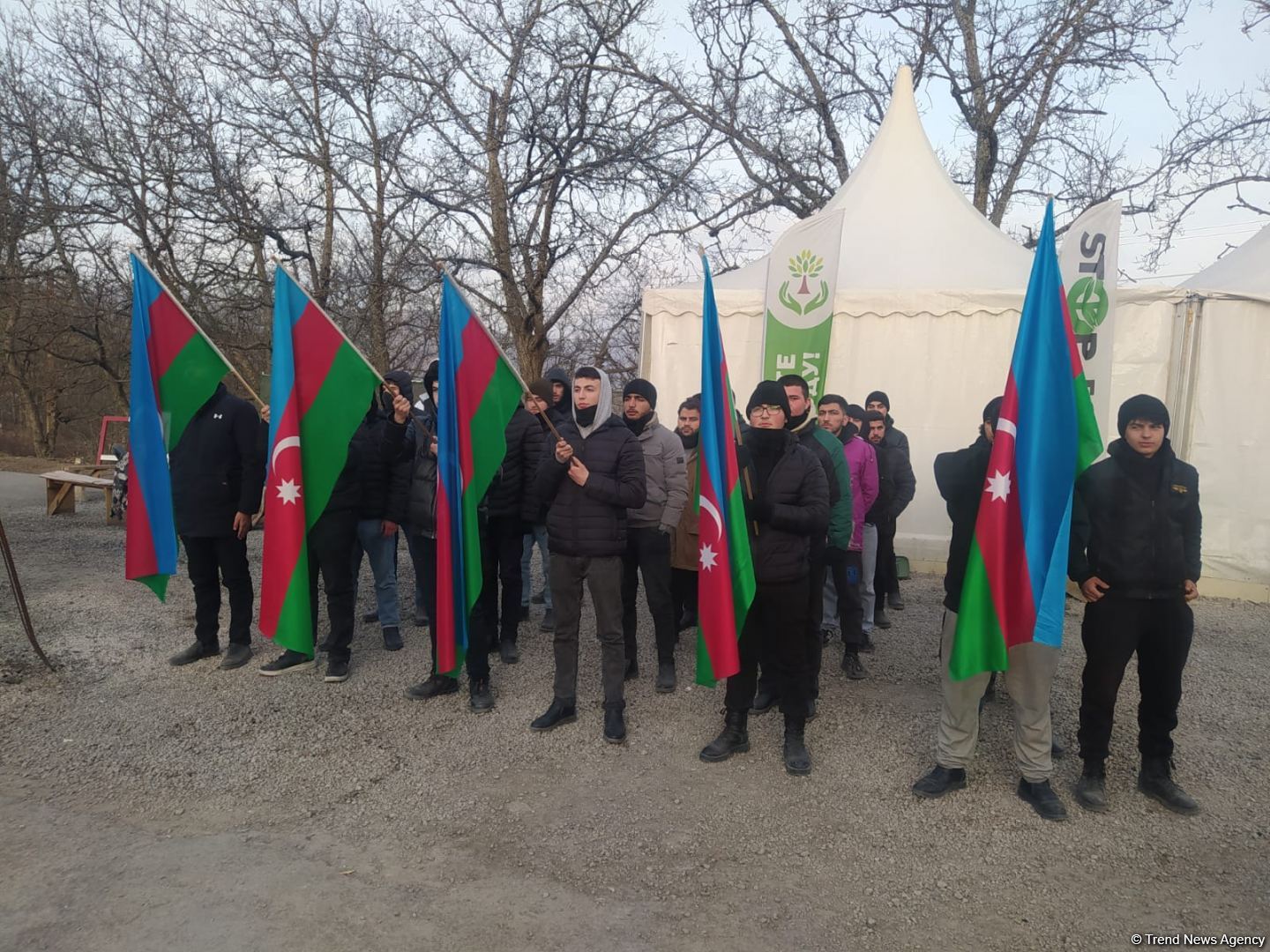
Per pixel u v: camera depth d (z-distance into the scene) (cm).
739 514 400
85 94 1459
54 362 2383
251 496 527
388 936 287
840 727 470
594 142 1446
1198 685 542
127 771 403
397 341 1730
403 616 674
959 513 384
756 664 427
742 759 429
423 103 1462
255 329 1623
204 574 548
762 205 1667
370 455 560
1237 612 728
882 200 974
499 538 547
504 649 567
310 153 1440
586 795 389
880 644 624
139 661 552
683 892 317
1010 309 809
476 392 454
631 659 541
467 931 291
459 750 432
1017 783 404
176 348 518
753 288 889
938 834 359
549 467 443
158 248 1499
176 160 1459
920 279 871
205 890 310
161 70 1455
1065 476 353
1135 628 367
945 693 388
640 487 436
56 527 1095
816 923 300
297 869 326
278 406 470
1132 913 307
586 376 445
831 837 357
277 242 1455
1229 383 765
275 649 579
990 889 321
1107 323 700
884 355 841
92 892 307
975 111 1567
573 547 440
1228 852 347
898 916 305
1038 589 352
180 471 527
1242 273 823
